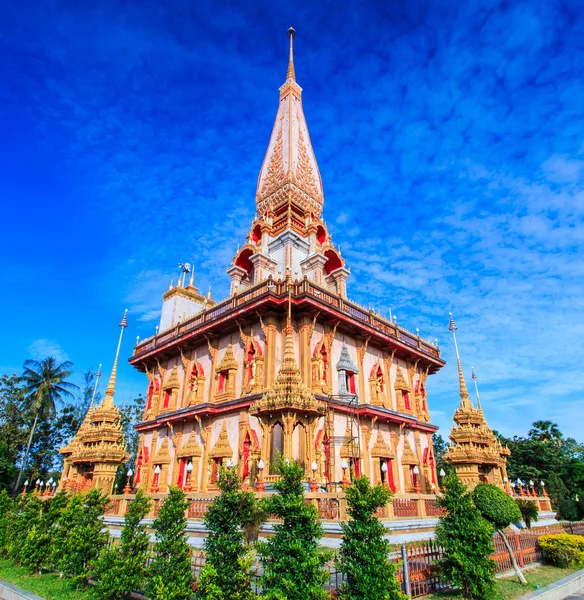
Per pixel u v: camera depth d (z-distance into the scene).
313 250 35.22
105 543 14.01
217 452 26.14
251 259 33.75
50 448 56.75
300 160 40.53
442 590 12.29
